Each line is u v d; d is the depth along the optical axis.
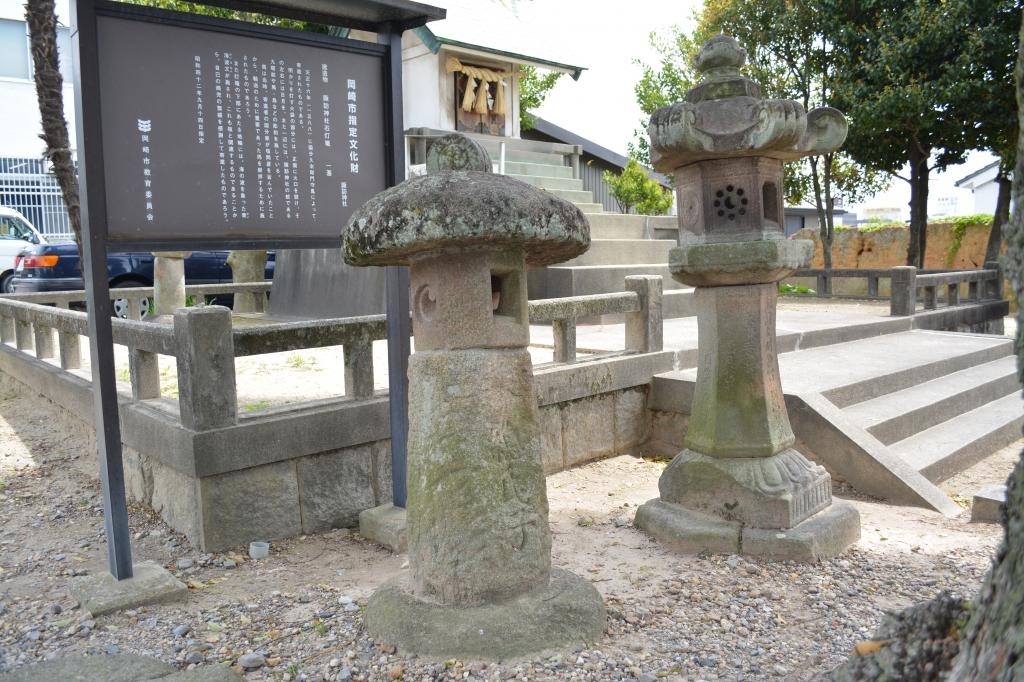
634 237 12.06
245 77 3.70
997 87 12.67
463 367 2.84
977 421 6.77
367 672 2.71
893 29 13.54
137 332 4.50
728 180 4.05
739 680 2.71
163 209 3.49
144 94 3.42
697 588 3.57
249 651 2.96
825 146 4.13
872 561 3.95
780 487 4.03
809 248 4.23
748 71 16.33
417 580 2.98
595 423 5.84
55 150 6.04
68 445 6.15
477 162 3.00
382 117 4.16
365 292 8.49
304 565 3.92
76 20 3.21
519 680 2.62
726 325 4.17
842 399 6.07
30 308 6.94
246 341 4.10
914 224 15.02
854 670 1.80
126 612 3.33
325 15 4.00
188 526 4.13
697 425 4.31
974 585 3.62
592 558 4.00
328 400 4.58
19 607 3.42
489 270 2.83
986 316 11.94
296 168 3.88
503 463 2.88
